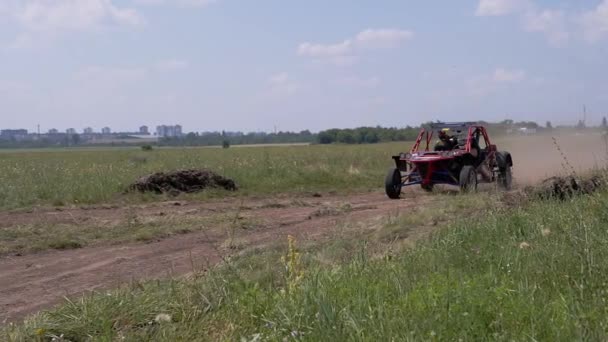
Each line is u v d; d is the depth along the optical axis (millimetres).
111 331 5465
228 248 9609
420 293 5297
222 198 16406
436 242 7707
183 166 23297
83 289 7816
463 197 12945
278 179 19203
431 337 4367
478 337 4500
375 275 6160
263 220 12242
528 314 4727
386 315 4801
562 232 7449
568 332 4375
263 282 6570
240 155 33469
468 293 5188
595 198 9062
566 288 5398
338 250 8172
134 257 9492
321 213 13094
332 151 39594
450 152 16188
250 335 5105
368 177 20484
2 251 9906
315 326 4867
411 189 17766
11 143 140625
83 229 11539
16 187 16625
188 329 5363
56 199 15359
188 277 7137
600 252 6094
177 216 12859
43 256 9758
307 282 5812
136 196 16000
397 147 47562
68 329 5594
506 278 5750
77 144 138250
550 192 10367
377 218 11438
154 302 6023
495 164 17203
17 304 7320
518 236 7852
